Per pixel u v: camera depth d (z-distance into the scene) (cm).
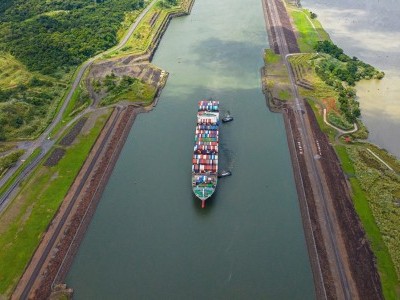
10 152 19425
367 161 18400
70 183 17512
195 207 16625
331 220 15500
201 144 18788
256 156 19175
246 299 13312
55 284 13712
